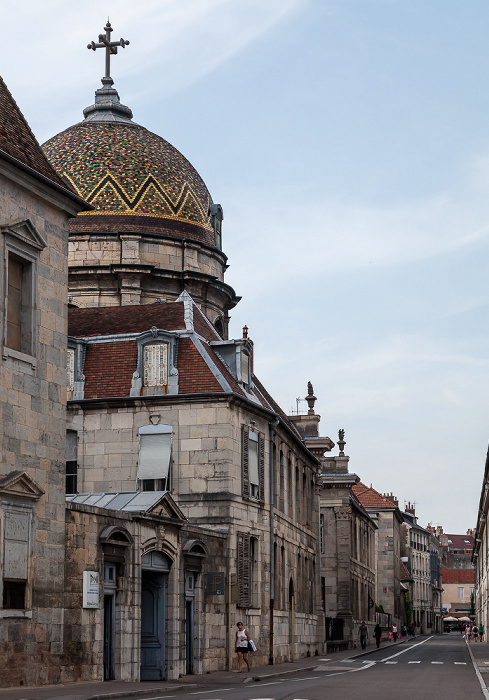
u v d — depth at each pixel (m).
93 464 35.00
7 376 22.61
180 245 47.69
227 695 21.89
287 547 43.09
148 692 22.91
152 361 35.47
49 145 49.84
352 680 29.36
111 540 26.42
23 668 22.36
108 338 36.53
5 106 24.95
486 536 84.69
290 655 42.97
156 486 34.31
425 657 50.44
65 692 21.05
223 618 33.62
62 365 24.86
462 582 181.62
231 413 34.81
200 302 47.81
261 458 37.94
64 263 25.34
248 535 36.00
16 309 23.72
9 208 23.12
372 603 85.75
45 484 23.72
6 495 22.12
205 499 34.16
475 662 43.84
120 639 26.95
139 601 27.86
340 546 67.62
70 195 25.02
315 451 52.88
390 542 100.94
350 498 69.38
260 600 37.41
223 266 50.84
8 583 22.14
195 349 35.69
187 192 49.25
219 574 32.34
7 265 22.91
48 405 24.14
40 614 23.11
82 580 25.20
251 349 38.91
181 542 30.58
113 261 46.38
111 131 49.94
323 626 51.44
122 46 53.94
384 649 64.62
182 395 34.53
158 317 37.28
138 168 48.50
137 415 35.00
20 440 22.91
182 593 30.44
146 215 47.59
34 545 23.05
